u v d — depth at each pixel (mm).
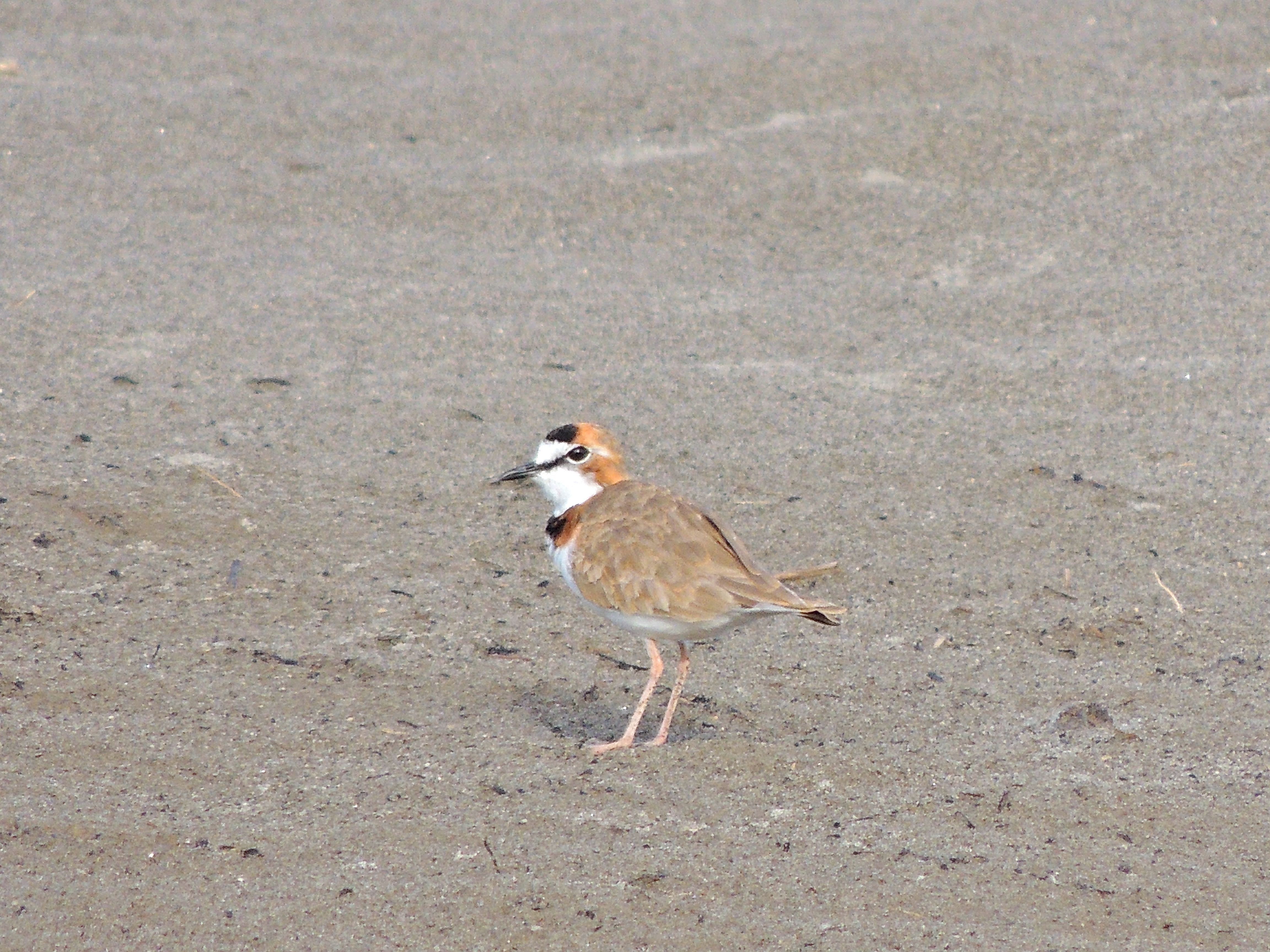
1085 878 8016
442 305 16734
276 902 7645
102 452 13242
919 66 21891
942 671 10508
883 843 8344
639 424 14359
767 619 11398
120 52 23359
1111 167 19188
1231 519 12680
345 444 13797
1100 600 11484
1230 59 21562
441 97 21812
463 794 8727
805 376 15398
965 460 13773
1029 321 16359
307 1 26250
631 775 9047
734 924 7562
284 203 18984
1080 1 24312
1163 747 9445
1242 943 7449
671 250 18203
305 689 9938
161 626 10617
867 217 18688
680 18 24969
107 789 8578
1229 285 16656
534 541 12383
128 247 17688
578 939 7426
